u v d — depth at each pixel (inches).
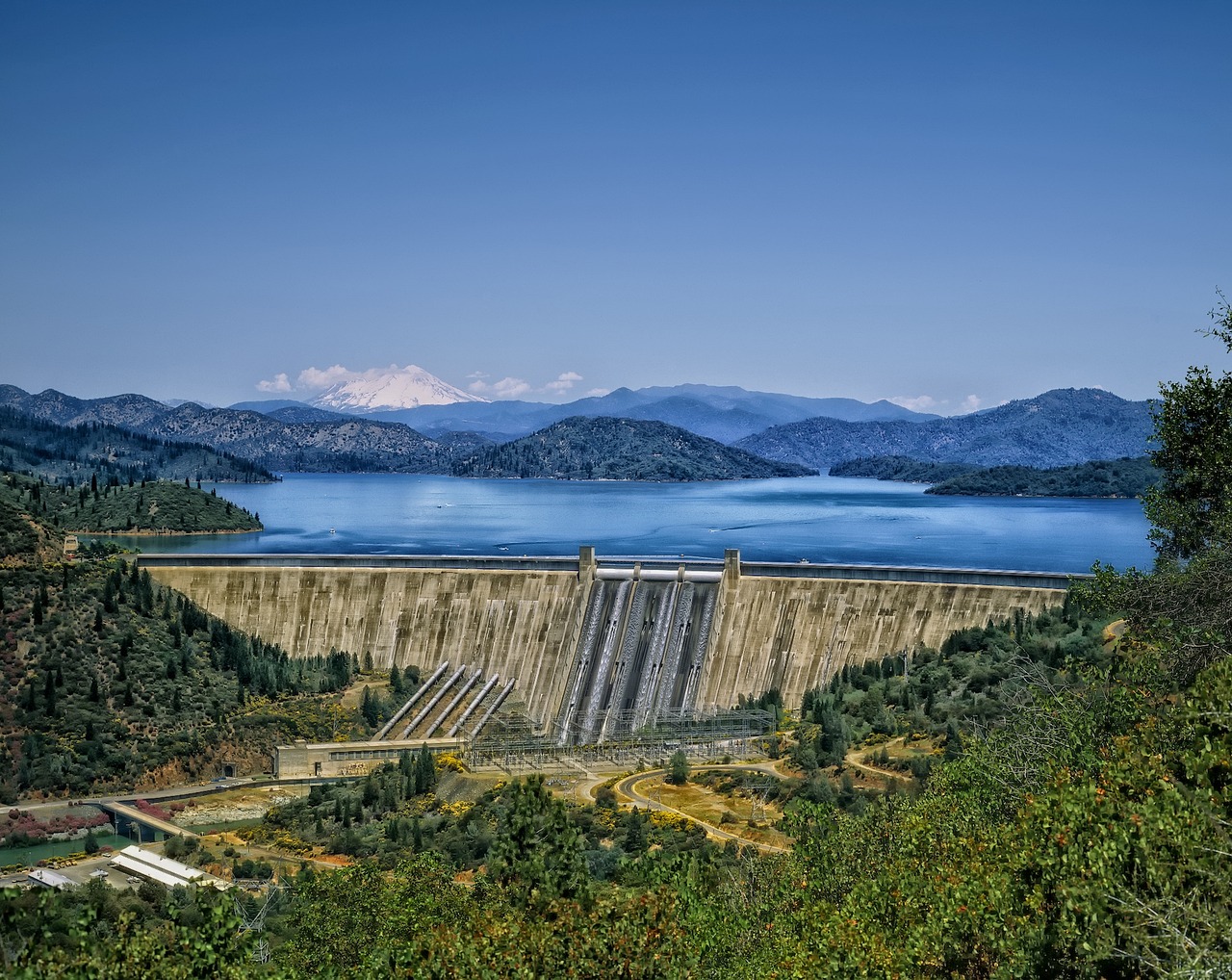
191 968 2618.1
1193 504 3157.0
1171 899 2052.2
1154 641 2972.4
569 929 2992.1
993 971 2509.8
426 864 4318.4
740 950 3331.7
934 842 3235.7
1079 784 2696.9
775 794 6471.5
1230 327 2972.4
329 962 3663.9
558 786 6978.4
